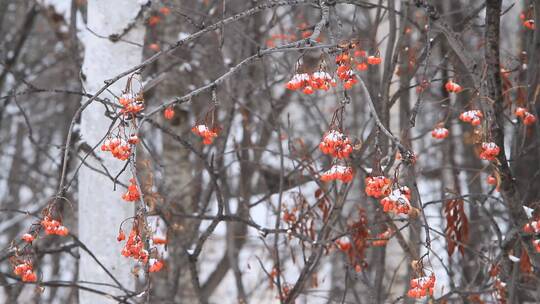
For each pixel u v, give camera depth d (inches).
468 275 348.8
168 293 357.1
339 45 163.6
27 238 188.4
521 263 255.8
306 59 369.4
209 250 582.2
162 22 419.8
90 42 254.5
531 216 230.5
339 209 269.7
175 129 407.8
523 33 356.5
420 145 484.7
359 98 518.0
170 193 386.0
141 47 256.5
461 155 459.5
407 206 170.2
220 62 345.4
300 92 380.2
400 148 155.3
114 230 250.1
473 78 228.4
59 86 586.2
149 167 251.0
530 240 236.5
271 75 408.8
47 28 616.7
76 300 364.5
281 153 289.3
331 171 180.2
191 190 393.1
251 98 381.1
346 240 273.4
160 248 316.2
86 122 249.9
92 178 249.8
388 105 258.8
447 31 227.0
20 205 588.1
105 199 249.1
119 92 249.0
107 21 250.7
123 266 252.5
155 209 269.1
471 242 357.4
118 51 251.4
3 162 653.9
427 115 506.6
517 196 231.5
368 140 254.4
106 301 252.1
